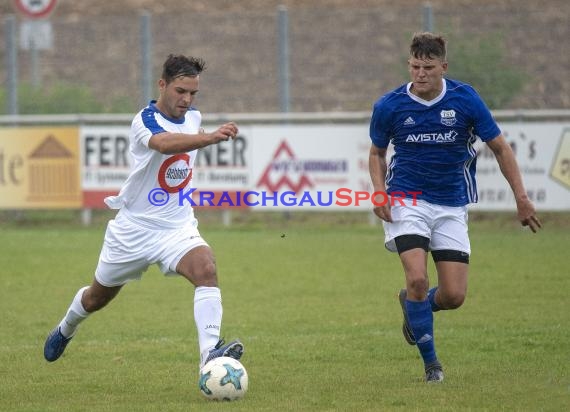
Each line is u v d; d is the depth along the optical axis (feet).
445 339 99.81
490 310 116.26
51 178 205.67
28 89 232.12
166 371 85.76
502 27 224.94
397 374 83.46
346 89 266.16
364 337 101.65
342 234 193.88
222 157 197.26
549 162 184.14
